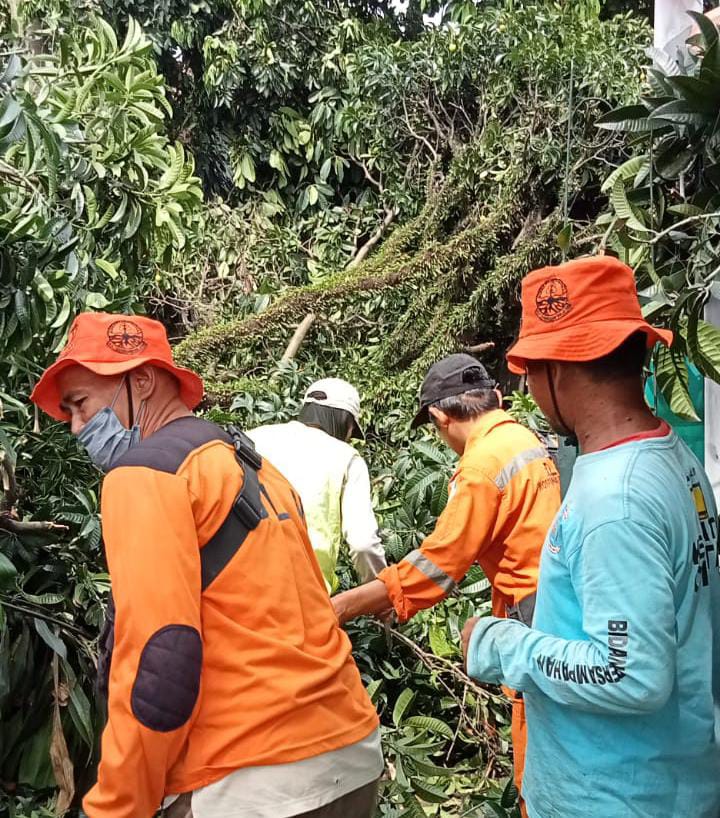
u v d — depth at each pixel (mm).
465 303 5801
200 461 1441
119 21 7211
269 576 1443
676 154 1955
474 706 2977
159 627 1303
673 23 2738
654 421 1350
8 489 2303
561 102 5566
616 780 1290
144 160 3309
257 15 7305
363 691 1623
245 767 1377
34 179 2637
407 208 6875
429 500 3160
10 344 2230
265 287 6512
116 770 1293
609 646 1193
